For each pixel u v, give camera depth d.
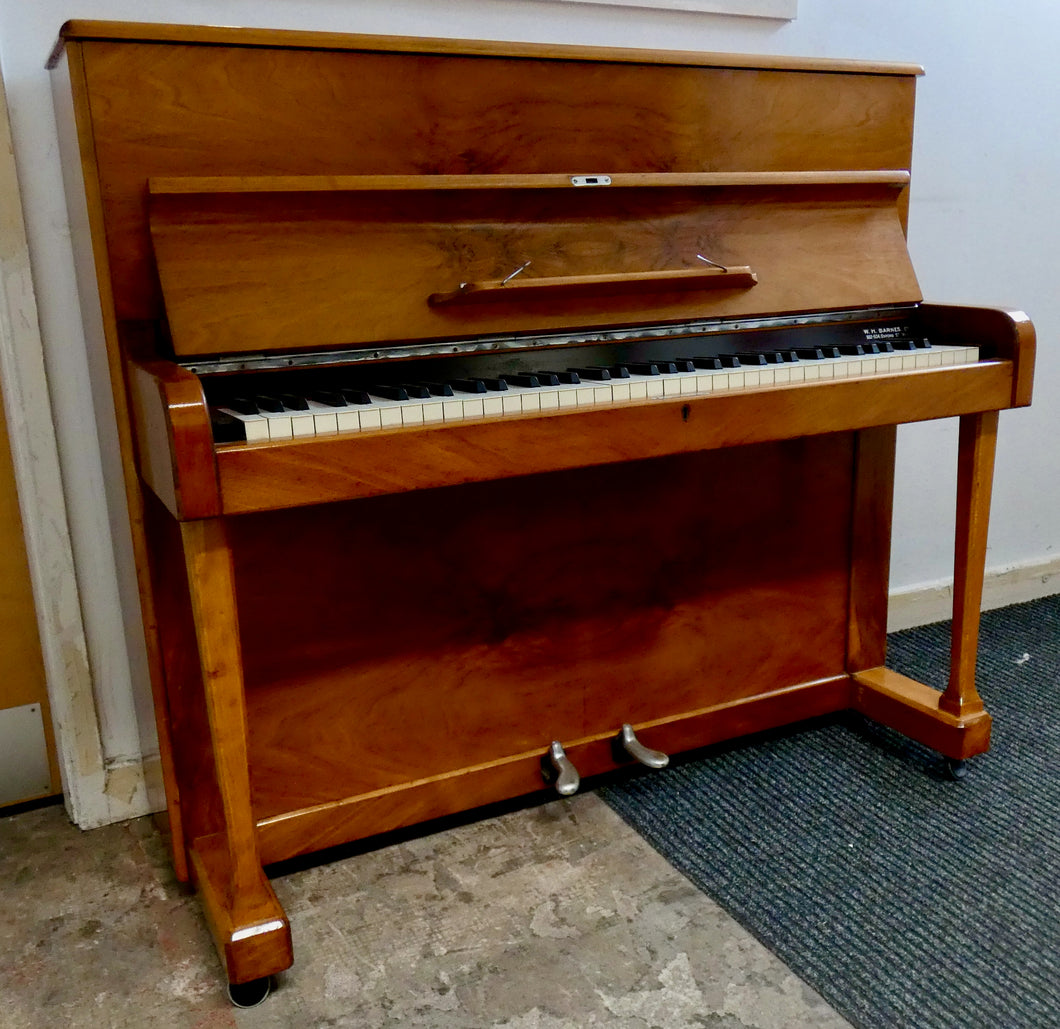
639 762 1.82
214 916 1.34
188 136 1.28
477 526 1.61
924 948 1.36
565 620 1.73
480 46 1.41
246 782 1.25
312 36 1.31
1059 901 1.46
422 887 1.54
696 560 1.82
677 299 1.52
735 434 1.38
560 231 1.45
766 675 1.96
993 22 2.29
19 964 1.39
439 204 1.38
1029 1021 1.22
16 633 1.75
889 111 1.75
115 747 1.79
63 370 1.63
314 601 1.52
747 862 1.57
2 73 1.50
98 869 1.63
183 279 1.23
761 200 1.60
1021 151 2.40
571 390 1.29
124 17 1.56
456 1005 1.28
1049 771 1.83
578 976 1.33
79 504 1.68
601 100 1.51
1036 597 2.73
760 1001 1.27
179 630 1.44
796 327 1.64
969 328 1.67
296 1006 1.29
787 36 2.10
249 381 1.28
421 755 1.66
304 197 1.30
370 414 1.17
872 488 1.95
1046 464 2.66
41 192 1.56
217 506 1.08
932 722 1.82
